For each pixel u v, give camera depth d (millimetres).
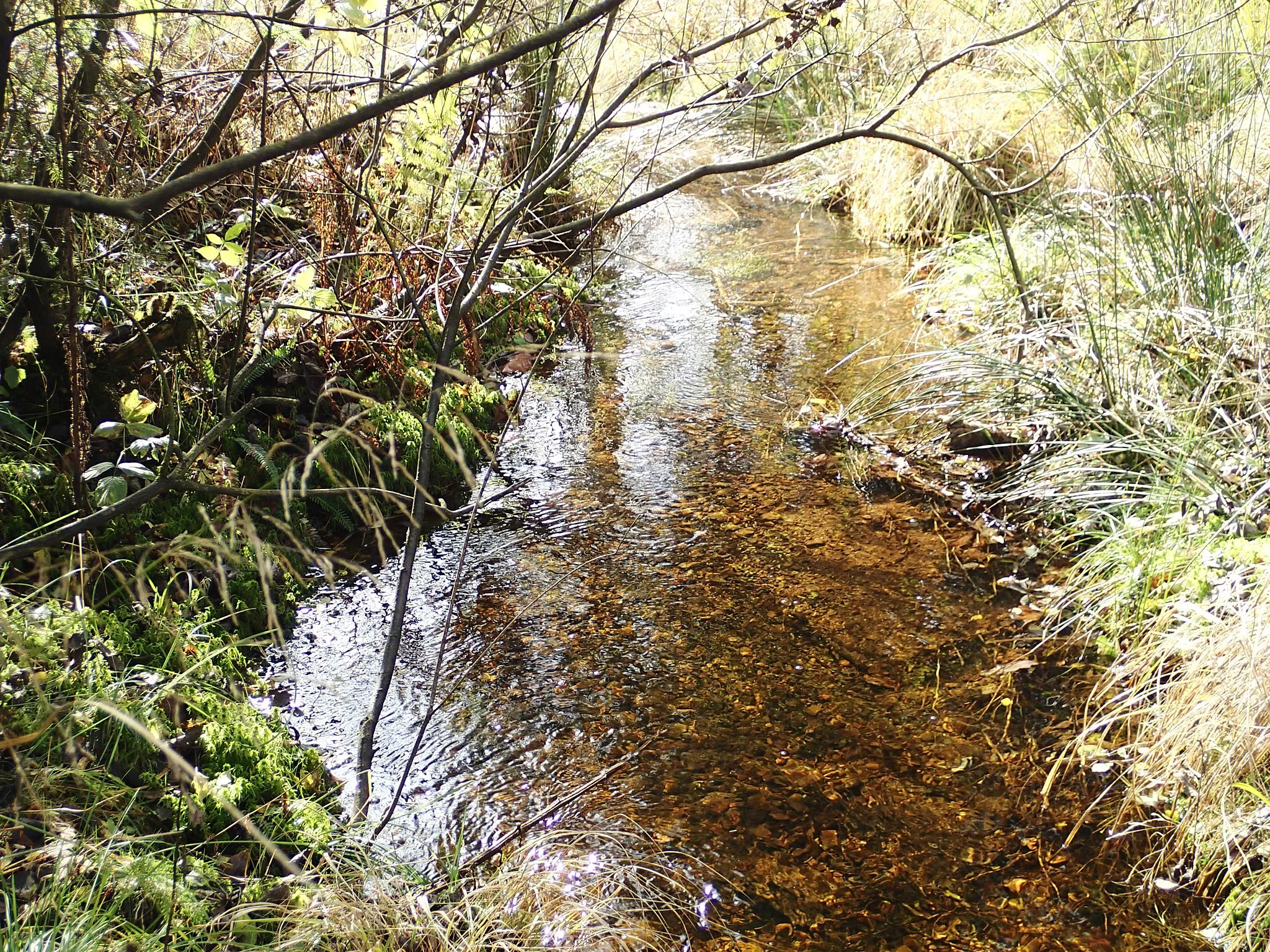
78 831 2059
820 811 2523
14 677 2268
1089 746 2695
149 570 2873
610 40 3990
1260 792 2271
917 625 3203
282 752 2557
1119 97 4832
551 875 2254
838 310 5656
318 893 2023
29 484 2877
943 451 4184
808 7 2760
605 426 4422
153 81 2842
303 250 4082
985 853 2412
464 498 3854
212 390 3473
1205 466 3328
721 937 2188
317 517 3549
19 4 1834
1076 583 3326
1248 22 5215
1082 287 4152
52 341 3035
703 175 2934
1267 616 2441
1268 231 3922
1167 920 2238
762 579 3418
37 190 1059
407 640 3084
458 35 2836
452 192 4227
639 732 2762
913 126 6648
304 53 3711
